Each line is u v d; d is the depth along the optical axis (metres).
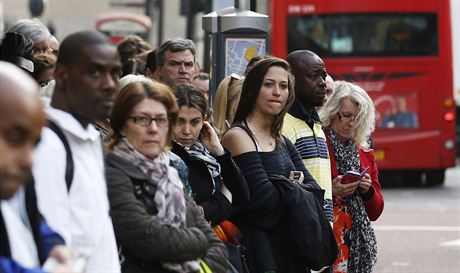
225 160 10.88
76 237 7.57
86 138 7.70
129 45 17.50
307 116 12.64
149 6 51.88
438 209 28.91
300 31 33.59
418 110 33.41
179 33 69.31
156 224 8.52
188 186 9.92
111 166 8.59
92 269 7.67
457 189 34.06
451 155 33.47
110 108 7.92
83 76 7.79
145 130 8.75
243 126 11.52
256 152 11.38
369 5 33.34
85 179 7.62
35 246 6.48
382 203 13.63
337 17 33.44
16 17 71.00
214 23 16.39
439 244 23.09
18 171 5.44
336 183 12.89
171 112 8.98
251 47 16.41
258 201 11.19
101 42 7.87
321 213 11.51
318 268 11.38
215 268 9.06
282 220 11.34
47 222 7.30
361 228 13.23
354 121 13.34
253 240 11.20
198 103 10.77
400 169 33.50
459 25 39.66
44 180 7.40
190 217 9.06
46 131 7.55
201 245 8.73
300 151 12.44
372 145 14.52
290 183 11.29
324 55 33.47
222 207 10.68
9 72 5.46
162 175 8.73
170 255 8.57
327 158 12.64
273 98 11.50
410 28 33.44
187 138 10.76
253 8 18.42
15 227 5.98
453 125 33.47
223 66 16.39
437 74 33.34
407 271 19.78
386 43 33.44
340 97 13.34
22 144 5.44
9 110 5.39
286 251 11.32
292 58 12.78
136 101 8.75
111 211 8.45
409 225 25.92
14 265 5.46
